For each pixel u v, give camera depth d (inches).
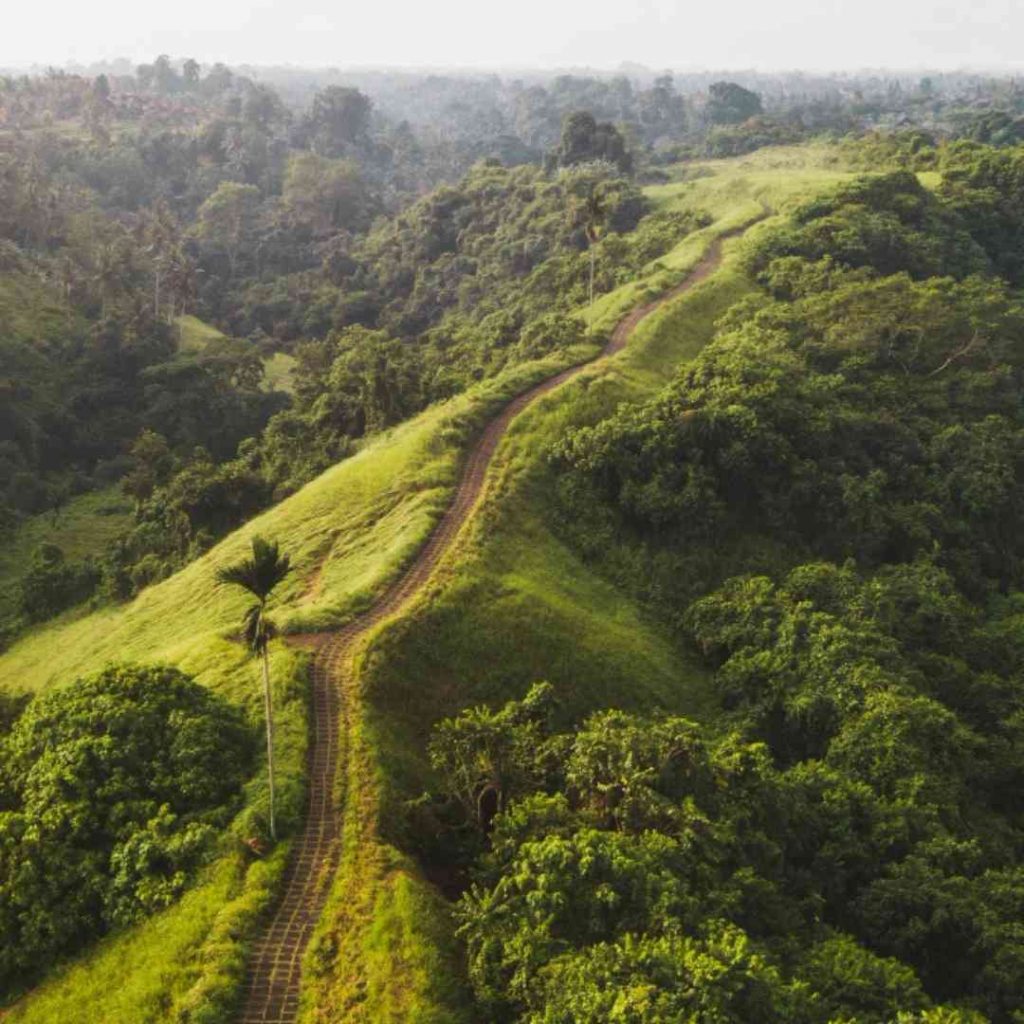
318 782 1421.0
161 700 1459.2
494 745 1418.6
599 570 2267.5
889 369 3159.5
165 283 6053.2
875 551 2518.5
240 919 1179.9
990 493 2706.7
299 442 3211.1
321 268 7130.9
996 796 1923.0
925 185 4653.1
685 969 1013.2
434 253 6692.9
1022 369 3297.2
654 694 1935.3
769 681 1980.8
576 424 2571.4
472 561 1984.5
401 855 1300.4
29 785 1379.2
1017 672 2218.3
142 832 1294.3
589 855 1164.5
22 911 1244.5
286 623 1760.6
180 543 2824.8
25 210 6018.7
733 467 2445.9
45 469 4507.9
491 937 1122.0
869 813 1606.8
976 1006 1332.4
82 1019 1117.1
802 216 4035.4
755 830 1435.8
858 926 1454.2
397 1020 1056.2
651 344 3105.3
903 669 1989.4
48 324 5196.9
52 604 3038.9
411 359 3676.2
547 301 4687.5
